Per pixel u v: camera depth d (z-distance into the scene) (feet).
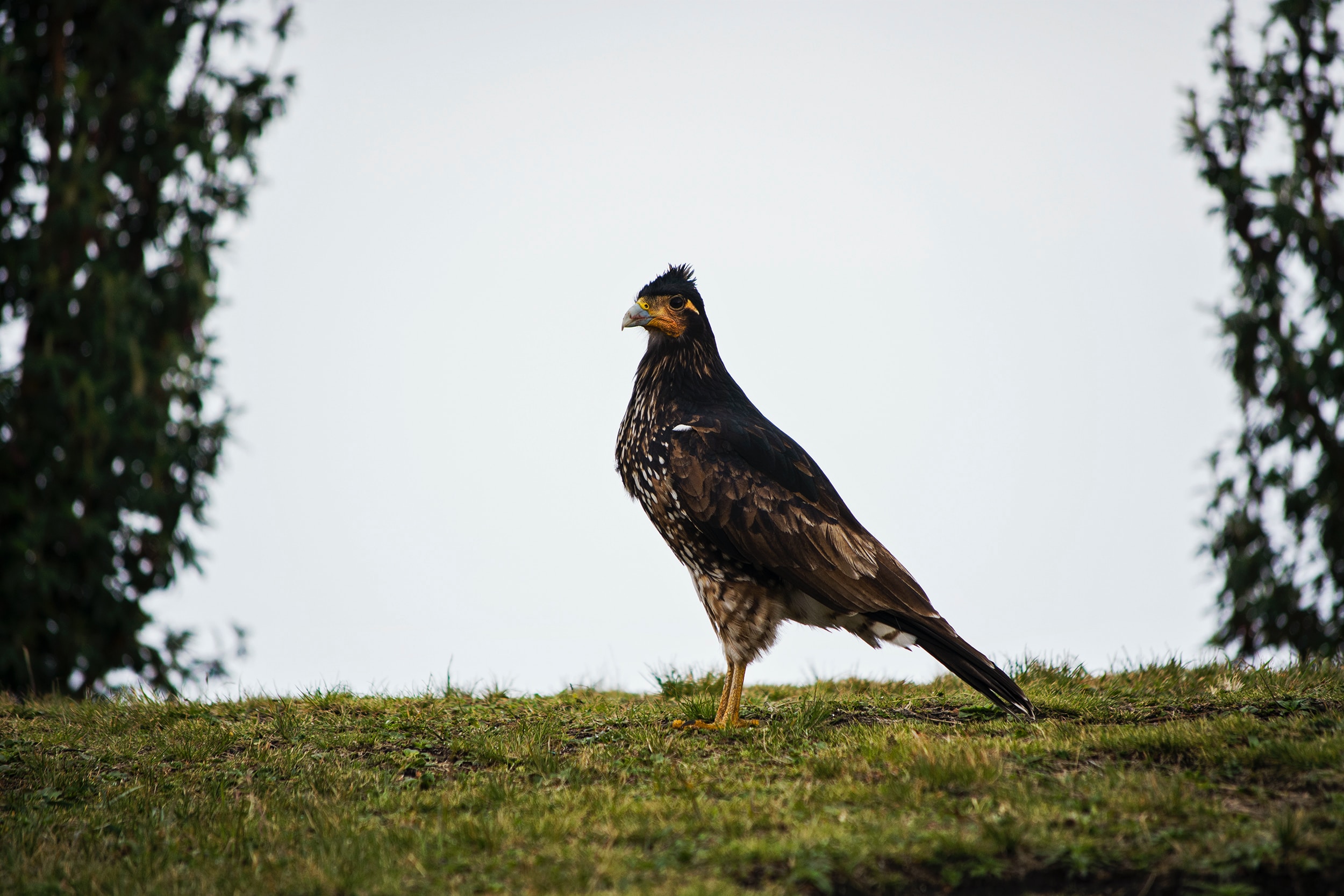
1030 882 25.25
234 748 38.70
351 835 29.04
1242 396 78.23
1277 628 74.95
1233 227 79.41
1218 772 30.45
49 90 73.97
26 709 46.75
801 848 26.08
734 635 41.29
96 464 70.23
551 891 24.97
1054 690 43.60
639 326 42.50
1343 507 74.33
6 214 73.46
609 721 41.06
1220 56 81.30
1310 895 24.41
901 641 40.55
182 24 77.15
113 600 70.44
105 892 26.43
